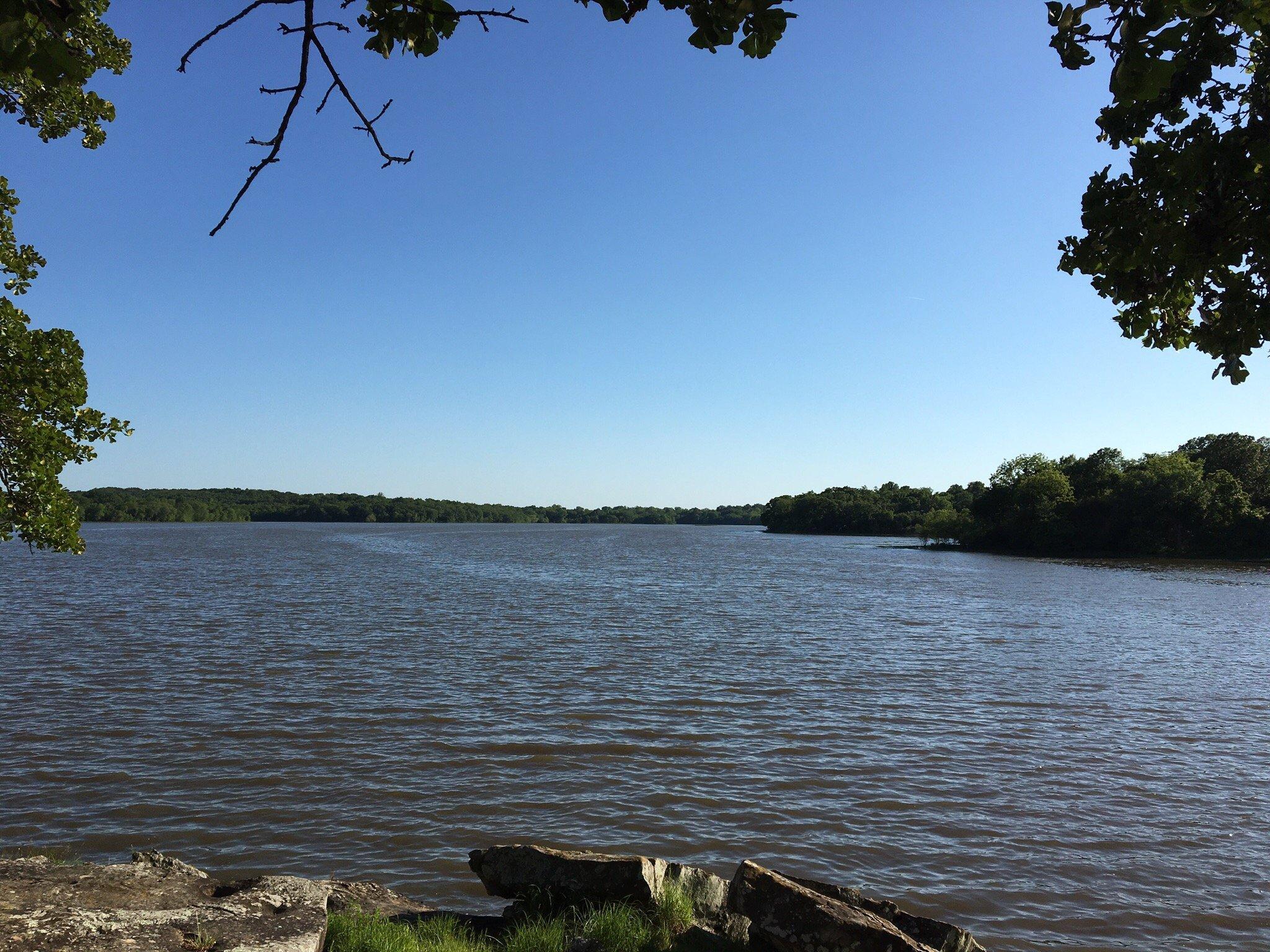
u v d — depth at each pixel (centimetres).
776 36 371
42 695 2081
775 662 2728
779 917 721
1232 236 458
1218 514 10106
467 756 1628
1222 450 11894
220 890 770
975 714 2041
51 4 316
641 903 812
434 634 3244
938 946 741
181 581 5669
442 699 2103
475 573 6875
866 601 4944
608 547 12600
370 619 3678
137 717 1883
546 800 1406
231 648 2834
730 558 9831
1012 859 1205
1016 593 5609
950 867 1177
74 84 335
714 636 3322
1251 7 378
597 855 861
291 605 4219
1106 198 487
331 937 721
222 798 1383
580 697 2153
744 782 1511
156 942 618
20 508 1038
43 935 599
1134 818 1367
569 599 4762
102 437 1120
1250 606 4847
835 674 2523
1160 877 1152
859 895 805
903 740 1800
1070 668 2695
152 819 1291
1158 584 6588
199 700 2052
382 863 1153
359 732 1783
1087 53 416
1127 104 401
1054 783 1533
